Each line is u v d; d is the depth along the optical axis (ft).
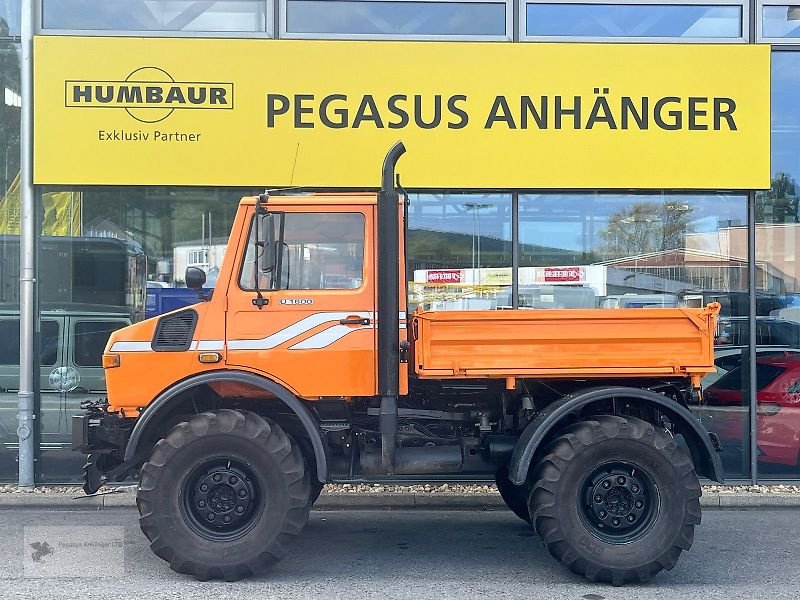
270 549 16.42
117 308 26.91
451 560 18.58
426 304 27.20
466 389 18.57
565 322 17.19
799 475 27.17
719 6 26.99
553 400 18.61
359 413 18.47
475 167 26.43
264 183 26.21
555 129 26.40
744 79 26.53
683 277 27.61
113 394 17.17
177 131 26.03
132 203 26.84
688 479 16.53
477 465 18.51
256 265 17.34
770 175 26.71
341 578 17.06
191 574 16.60
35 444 26.37
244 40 26.03
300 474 16.57
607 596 15.93
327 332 17.26
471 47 26.27
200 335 17.22
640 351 17.28
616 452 16.56
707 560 18.63
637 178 26.50
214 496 16.69
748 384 27.30
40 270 26.61
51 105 25.73
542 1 26.94
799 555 19.08
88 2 26.35
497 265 27.32
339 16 26.81
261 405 18.40
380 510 24.09
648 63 26.43
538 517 16.61
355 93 26.21
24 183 26.09
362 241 17.46
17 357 26.68
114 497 24.16
